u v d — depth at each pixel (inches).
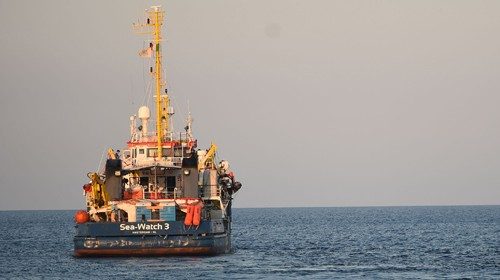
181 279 7603.4
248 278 7780.5
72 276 7854.3
